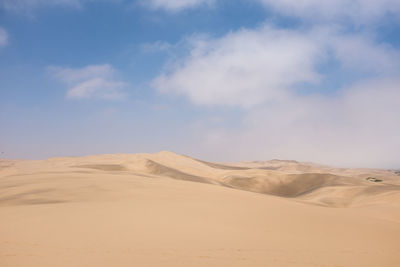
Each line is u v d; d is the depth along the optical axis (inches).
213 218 465.1
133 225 403.9
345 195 1829.5
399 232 494.6
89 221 413.1
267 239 386.3
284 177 3056.1
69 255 301.7
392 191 1612.9
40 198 614.9
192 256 314.3
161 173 2546.8
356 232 465.7
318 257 340.8
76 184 778.2
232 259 314.2
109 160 3120.1
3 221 405.4
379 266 331.6
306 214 566.6
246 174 3171.8
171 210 495.8
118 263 289.0
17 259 289.0
